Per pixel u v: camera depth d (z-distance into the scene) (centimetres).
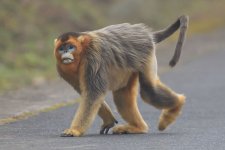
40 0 8888
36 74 6688
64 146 3108
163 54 8150
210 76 6525
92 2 10444
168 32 3888
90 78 3394
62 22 8825
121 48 3531
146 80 3625
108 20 10075
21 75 6525
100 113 3575
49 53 7694
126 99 3619
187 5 12400
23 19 8256
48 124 3938
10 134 3531
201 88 5766
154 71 3656
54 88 5756
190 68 7094
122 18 10281
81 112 3406
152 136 3491
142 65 3600
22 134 3531
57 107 4684
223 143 3281
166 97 3644
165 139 3381
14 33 7881
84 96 3416
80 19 9281
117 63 3500
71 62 3347
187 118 4266
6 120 4062
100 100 3422
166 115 3678
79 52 3359
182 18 3747
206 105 4856
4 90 5588
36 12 8638
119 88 3600
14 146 3122
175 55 3644
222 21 11212
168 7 11900
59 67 3422
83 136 3422
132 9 10519
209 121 4128
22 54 7375
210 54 8281
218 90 5634
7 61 7019
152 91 3631
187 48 8806
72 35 3369
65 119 4144
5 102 4872
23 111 4422
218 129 3781
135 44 3594
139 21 10388
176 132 3675
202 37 9831
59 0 9331
